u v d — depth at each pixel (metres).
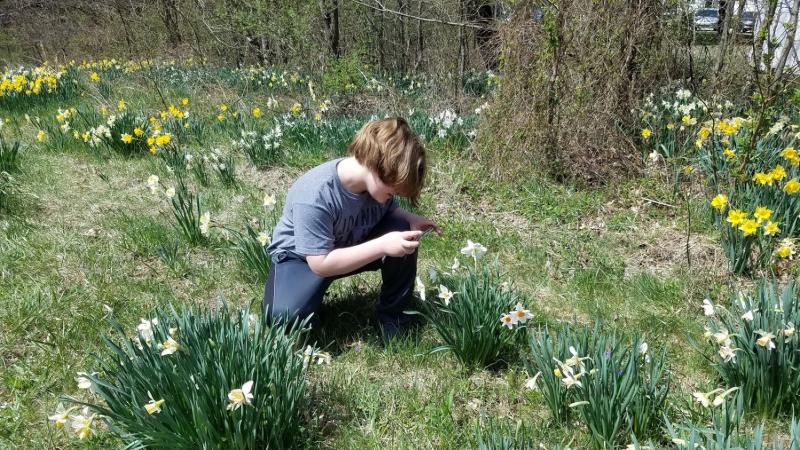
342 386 2.64
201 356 2.09
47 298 3.22
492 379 2.74
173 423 2.00
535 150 5.29
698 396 2.13
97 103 7.92
